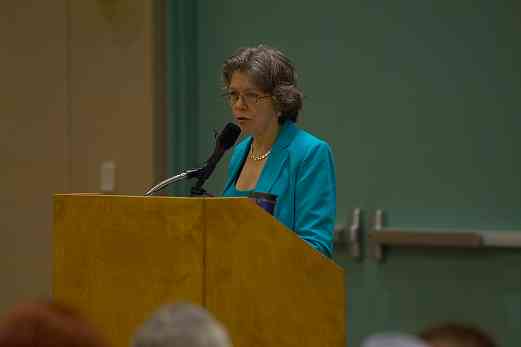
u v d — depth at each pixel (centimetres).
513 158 1140
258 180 764
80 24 1360
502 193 1145
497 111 1150
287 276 652
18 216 1402
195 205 649
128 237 667
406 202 1202
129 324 666
